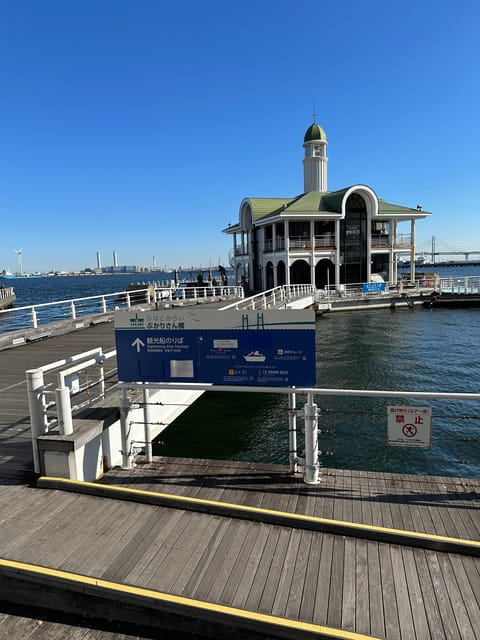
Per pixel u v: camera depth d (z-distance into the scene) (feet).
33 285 538.06
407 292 133.90
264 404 42.24
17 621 11.77
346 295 130.31
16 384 31.19
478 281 155.94
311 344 16.12
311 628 10.28
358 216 151.33
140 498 15.65
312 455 16.67
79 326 62.49
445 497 15.75
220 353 16.96
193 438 34.42
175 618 11.18
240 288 137.69
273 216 143.43
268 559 12.63
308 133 167.53
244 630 10.73
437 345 75.25
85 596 11.76
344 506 15.19
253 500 15.62
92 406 19.47
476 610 10.82
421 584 11.68
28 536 13.55
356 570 12.19
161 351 17.47
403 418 15.98
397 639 10.03
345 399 44.45
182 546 13.19
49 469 16.62
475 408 41.52
